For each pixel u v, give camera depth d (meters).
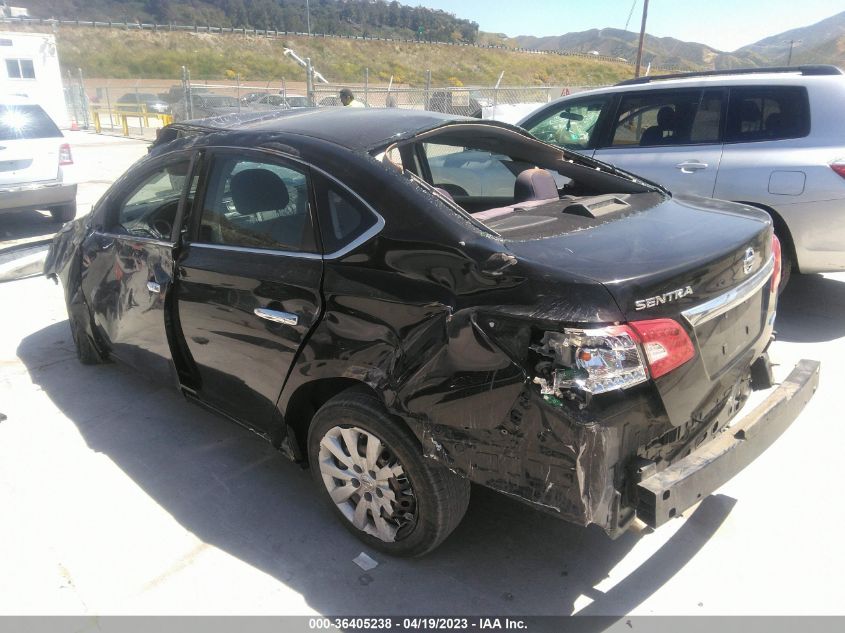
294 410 2.87
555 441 2.04
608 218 2.78
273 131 3.03
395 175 2.55
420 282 2.34
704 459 2.26
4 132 8.51
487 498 3.08
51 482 3.28
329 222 2.63
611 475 2.09
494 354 2.13
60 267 4.36
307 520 2.97
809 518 2.90
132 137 22.41
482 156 3.91
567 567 2.65
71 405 4.06
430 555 2.73
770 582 2.55
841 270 4.75
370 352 2.43
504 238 2.40
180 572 2.65
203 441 3.65
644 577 2.59
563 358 2.01
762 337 2.76
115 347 3.93
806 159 4.62
